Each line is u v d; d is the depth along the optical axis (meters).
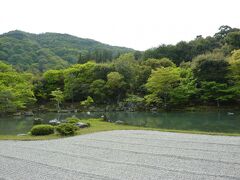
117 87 57.81
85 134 22.36
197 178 9.84
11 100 44.41
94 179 10.16
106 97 59.16
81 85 61.31
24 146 18.00
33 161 13.49
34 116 45.22
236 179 9.62
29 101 52.53
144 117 37.72
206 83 44.72
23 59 104.25
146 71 59.19
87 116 42.91
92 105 57.84
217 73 45.50
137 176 10.31
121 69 59.06
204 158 12.88
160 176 10.22
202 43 73.12
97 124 28.56
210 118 33.56
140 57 85.25
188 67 55.47
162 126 27.84
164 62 62.84
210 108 44.81
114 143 17.77
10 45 112.12
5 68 50.03
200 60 47.53
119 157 13.69
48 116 44.78
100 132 23.14
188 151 14.52
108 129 24.66
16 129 29.23
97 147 16.64
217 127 25.91
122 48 176.50
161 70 47.47
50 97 64.69
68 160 13.47
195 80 47.16
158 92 47.91
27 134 23.67
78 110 53.91
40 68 98.38
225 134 20.19
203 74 46.44
